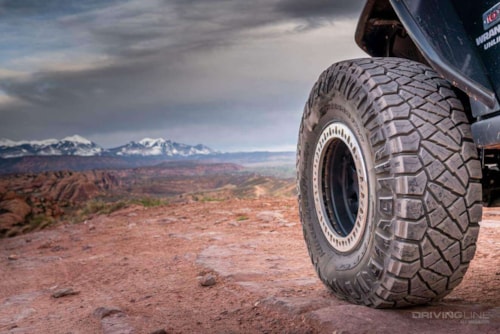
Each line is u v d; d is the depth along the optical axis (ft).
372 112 9.57
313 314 10.21
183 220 38.75
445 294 9.80
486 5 9.02
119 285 17.79
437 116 9.29
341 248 11.28
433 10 9.81
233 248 22.88
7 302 17.24
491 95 8.83
